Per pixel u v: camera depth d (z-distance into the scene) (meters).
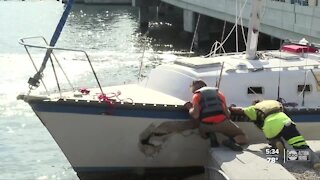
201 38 40.97
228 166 8.46
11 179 11.57
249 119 9.70
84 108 9.01
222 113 9.34
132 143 9.45
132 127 9.31
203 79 9.89
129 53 31.34
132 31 46.34
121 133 9.34
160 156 9.67
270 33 27.12
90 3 75.38
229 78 9.99
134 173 9.82
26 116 16.67
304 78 10.34
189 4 41.62
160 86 10.51
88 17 57.72
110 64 26.14
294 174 8.63
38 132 15.11
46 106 8.94
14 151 13.49
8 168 12.27
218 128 9.35
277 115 9.26
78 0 76.31
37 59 26.88
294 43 12.31
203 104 9.27
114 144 9.42
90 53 30.48
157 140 9.50
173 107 9.33
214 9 35.16
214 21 41.62
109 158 9.55
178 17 61.19
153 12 54.19
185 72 10.13
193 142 9.66
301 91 10.32
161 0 52.88
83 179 9.73
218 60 10.88
